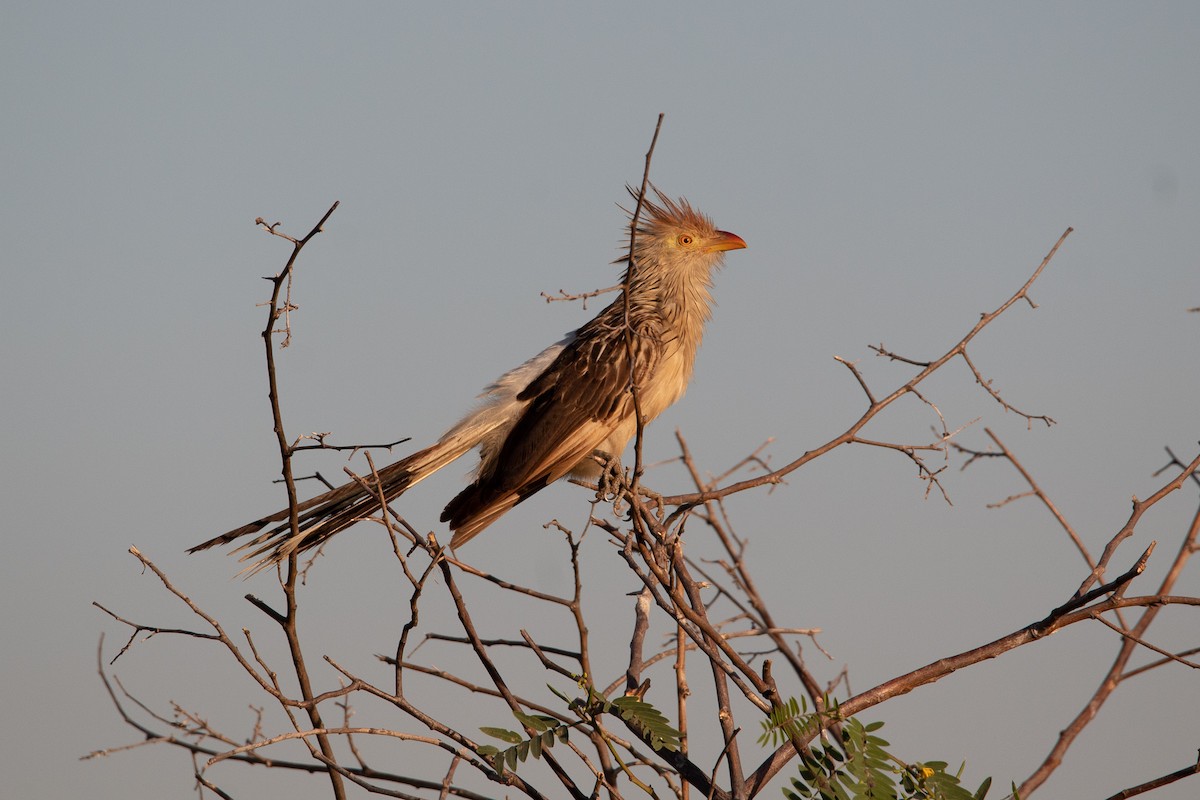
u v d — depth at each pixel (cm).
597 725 715
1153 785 684
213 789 705
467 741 714
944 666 737
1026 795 765
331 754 743
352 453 739
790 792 636
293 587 750
